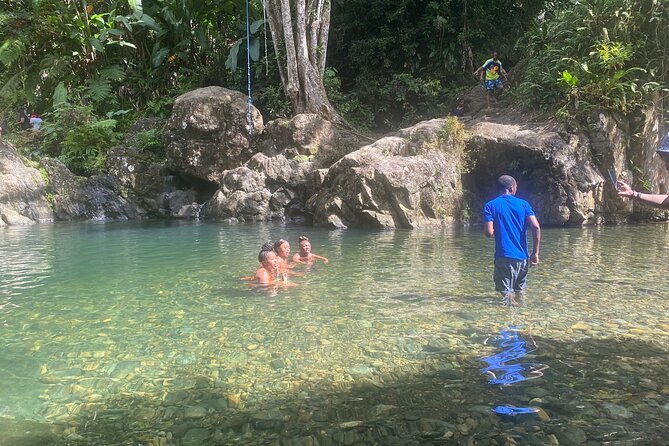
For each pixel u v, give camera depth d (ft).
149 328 14.97
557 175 39.78
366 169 39.73
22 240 34.12
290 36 53.93
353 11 65.62
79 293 19.39
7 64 59.77
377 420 9.34
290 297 18.37
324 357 12.45
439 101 63.00
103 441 8.82
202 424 9.35
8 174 48.08
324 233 36.37
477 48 66.08
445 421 9.23
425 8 64.49
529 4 67.26
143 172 53.62
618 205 41.22
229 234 36.24
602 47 43.55
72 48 64.64
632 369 11.37
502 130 43.24
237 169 47.91
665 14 43.29
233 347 13.28
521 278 18.12
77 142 56.29
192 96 52.44
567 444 8.40
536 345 13.02
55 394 10.68
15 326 15.33
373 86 64.18
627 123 42.83
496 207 18.17
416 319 15.44
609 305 16.71
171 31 66.90
